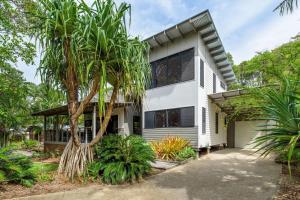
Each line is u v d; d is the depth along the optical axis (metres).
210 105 11.73
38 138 20.23
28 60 8.16
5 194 4.35
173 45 11.16
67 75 5.59
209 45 11.52
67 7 4.84
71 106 5.68
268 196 4.19
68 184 5.10
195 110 9.84
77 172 5.40
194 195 4.45
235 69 17.23
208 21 9.51
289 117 2.98
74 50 4.77
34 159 9.95
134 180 5.42
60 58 5.42
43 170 6.20
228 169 6.91
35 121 19.77
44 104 18.48
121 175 5.30
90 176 5.44
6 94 9.40
